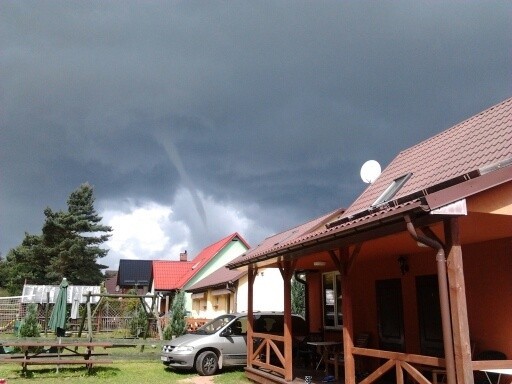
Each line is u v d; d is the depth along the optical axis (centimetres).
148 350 1881
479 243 831
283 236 1973
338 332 1318
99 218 4906
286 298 1023
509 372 539
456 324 518
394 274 1084
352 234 694
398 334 1058
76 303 2700
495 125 912
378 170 1320
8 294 4578
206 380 1273
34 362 1337
